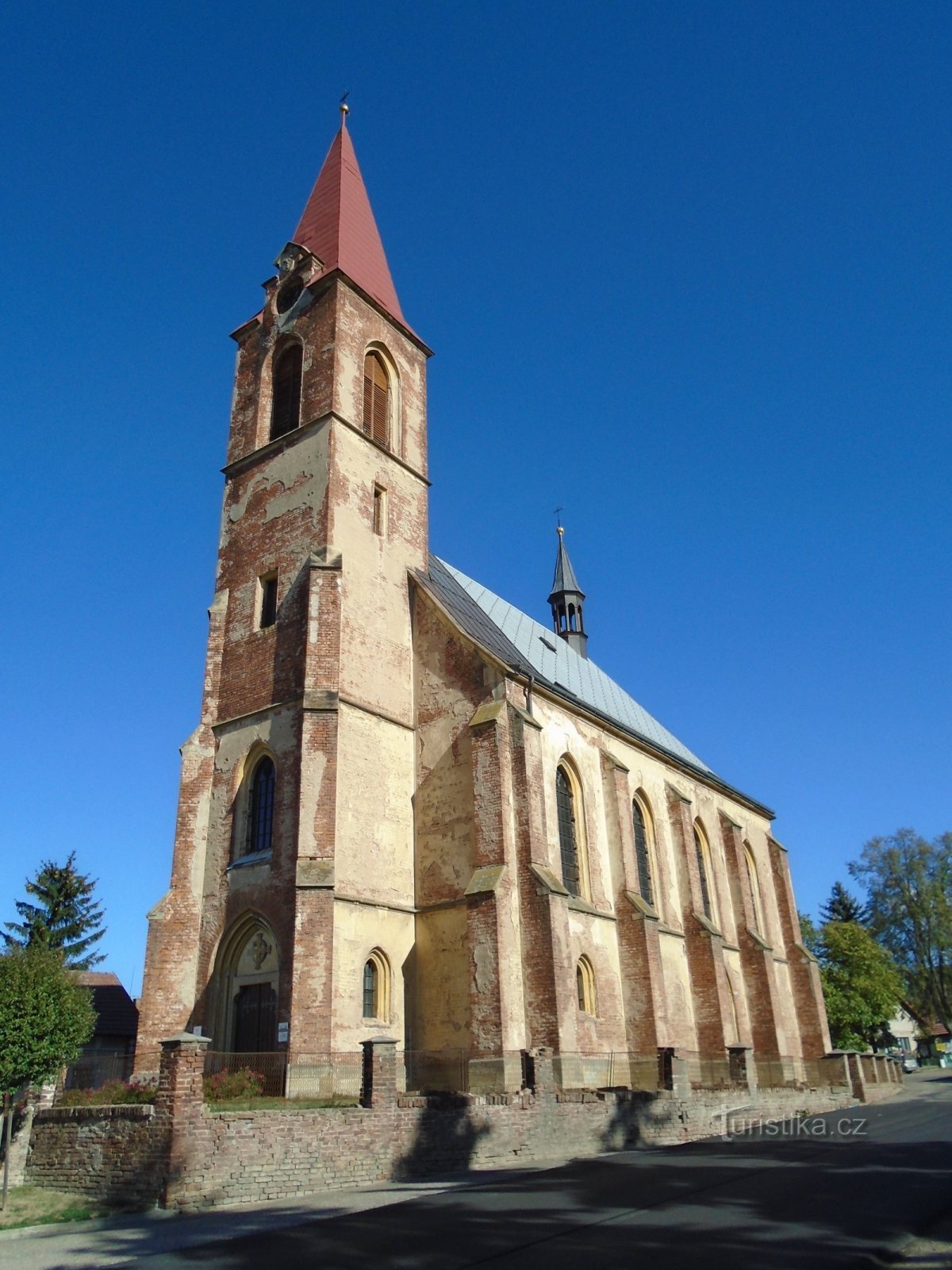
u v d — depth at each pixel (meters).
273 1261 11.95
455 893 31.45
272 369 39.41
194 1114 17.91
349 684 32.38
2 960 21.00
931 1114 32.53
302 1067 25.98
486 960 29.14
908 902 83.88
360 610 33.97
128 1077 32.75
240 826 31.66
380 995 29.94
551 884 30.42
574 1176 19.16
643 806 44.84
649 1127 28.09
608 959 36.94
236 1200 17.84
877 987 72.62
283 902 28.95
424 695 34.81
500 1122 23.22
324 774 29.84
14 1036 19.55
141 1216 16.86
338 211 41.47
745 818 57.53
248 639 34.31
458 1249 11.95
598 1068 34.12
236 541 36.84
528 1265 10.84
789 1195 15.02
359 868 30.30
